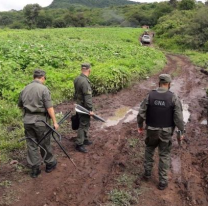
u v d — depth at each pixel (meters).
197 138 6.91
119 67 12.33
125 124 7.69
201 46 38.88
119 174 5.04
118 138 6.66
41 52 14.45
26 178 4.80
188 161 5.67
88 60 14.59
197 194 4.56
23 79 10.35
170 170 5.27
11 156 5.48
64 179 4.82
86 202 4.27
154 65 18.50
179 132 4.54
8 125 6.97
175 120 4.38
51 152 4.91
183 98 11.20
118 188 4.61
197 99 11.09
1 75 9.77
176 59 27.02
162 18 64.81
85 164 5.35
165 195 4.51
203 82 14.90
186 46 40.09
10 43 17.02
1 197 4.28
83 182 4.77
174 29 48.00
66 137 6.48
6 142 5.91
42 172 5.00
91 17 89.94
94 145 6.19
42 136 4.63
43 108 4.57
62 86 10.09
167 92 4.43
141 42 45.44
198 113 9.09
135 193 4.48
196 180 4.97
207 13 39.88
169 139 4.50
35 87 4.56
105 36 39.84
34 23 81.44
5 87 9.20
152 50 25.30
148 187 4.70
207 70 18.45
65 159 5.49
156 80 14.76
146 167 4.80
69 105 9.12
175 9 75.12
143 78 14.73
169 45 42.41
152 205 4.25
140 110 4.54
